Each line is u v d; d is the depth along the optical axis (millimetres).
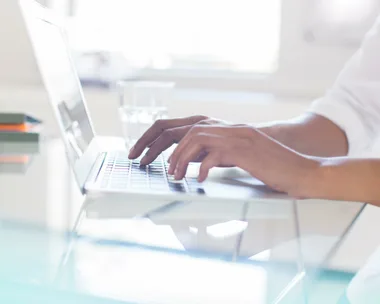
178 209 709
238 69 2029
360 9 1873
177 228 645
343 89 1178
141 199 718
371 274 672
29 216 645
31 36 816
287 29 1957
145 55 2025
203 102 1804
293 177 756
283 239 647
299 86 1969
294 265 589
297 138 1082
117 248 573
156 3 2000
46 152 1048
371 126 1125
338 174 758
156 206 711
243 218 684
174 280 514
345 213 719
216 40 2014
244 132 805
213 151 795
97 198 726
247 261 582
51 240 578
